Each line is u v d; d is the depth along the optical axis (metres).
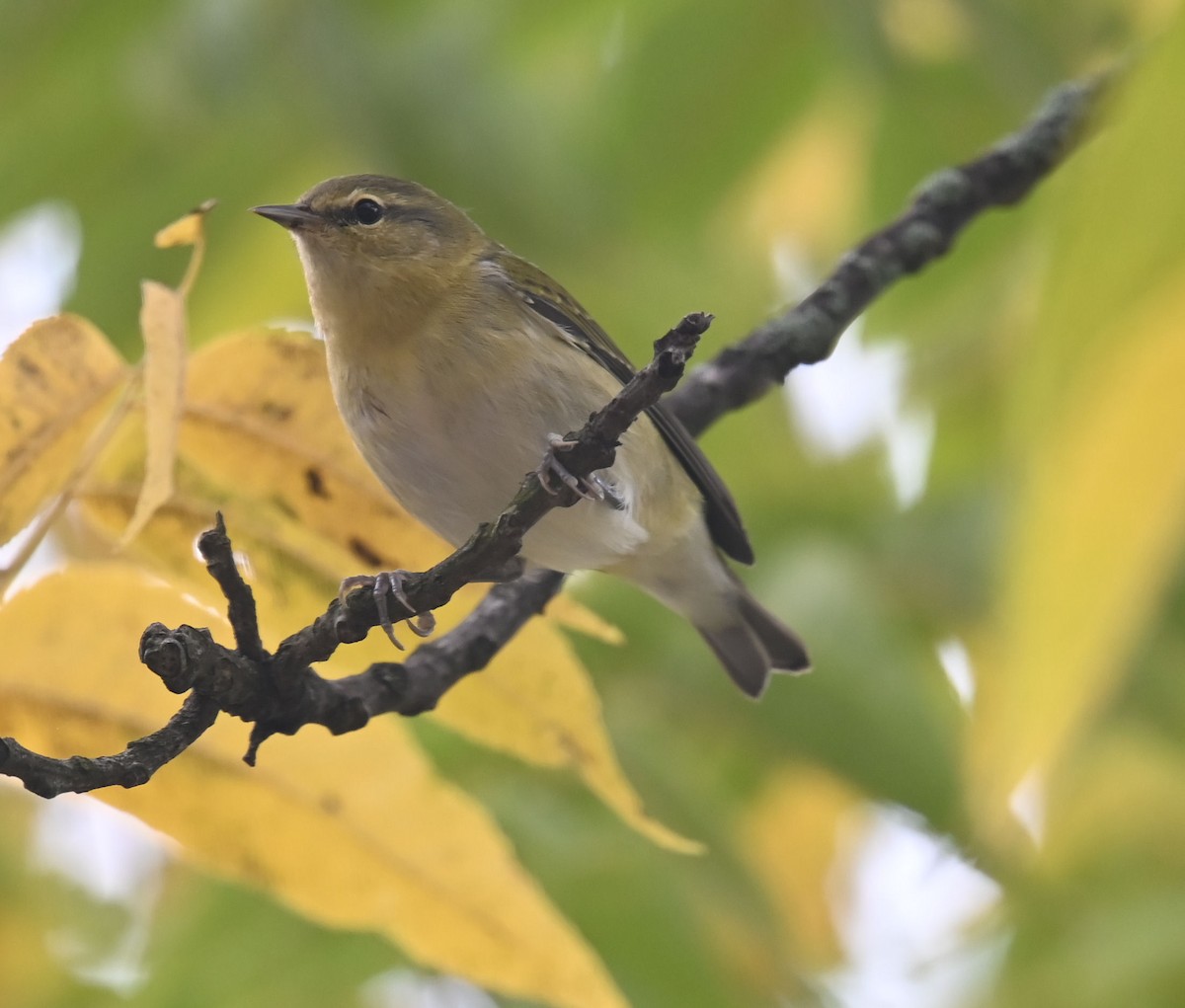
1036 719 2.52
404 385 8.49
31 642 5.66
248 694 5.43
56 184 8.92
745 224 10.53
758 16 8.89
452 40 8.13
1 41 8.34
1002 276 9.30
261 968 8.13
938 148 9.31
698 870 8.21
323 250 8.68
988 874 8.91
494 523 5.70
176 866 9.84
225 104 8.38
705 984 7.71
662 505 8.75
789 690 8.25
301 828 5.96
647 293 9.36
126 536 4.97
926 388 9.84
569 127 8.84
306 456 6.21
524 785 8.24
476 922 5.95
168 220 9.12
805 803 10.05
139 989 8.18
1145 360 2.37
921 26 8.80
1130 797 8.99
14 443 5.69
